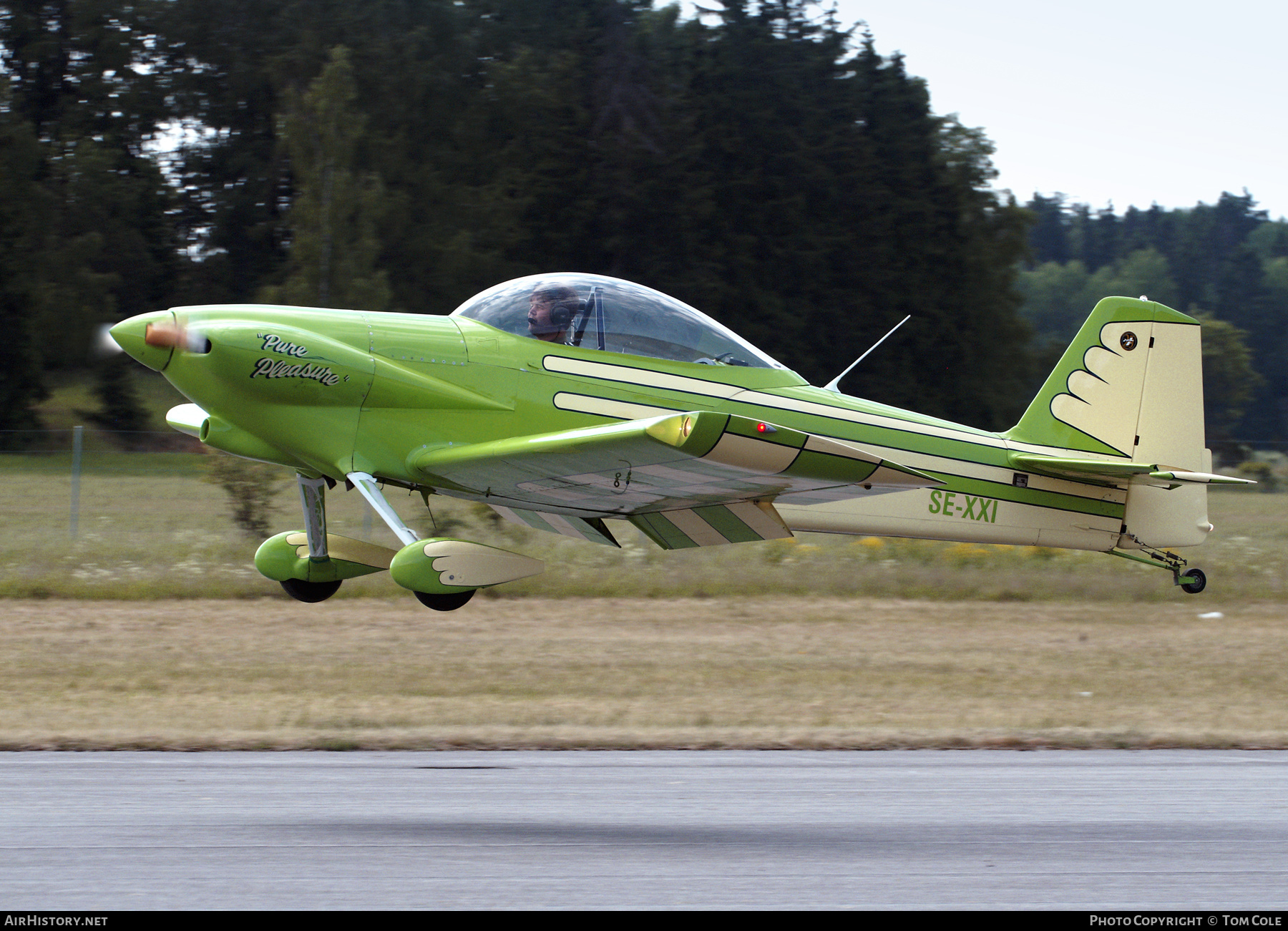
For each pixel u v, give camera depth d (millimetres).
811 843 14820
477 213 134875
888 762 19625
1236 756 20797
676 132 138000
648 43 150875
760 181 137250
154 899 12281
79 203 130750
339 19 142125
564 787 17328
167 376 23219
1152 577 44594
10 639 30016
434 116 145125
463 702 24375
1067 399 34156
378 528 48500
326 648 30141
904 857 14383
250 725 21516
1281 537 61219
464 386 24156
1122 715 24688
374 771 18078
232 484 47062
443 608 25094
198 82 145250
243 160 140625
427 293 128375
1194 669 30594
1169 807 16969
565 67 143875
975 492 32750
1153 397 34562
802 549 47938
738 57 140625
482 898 12547
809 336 136500
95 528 49469
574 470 22078
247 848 13992
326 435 23328
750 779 18141
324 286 111438
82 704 23266
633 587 40156
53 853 13648
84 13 143750
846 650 32031
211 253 143000
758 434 18250
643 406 25453
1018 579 43281
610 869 13617
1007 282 150750
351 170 126312
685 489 22359
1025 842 15125
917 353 140625
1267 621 38469
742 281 133750
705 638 33219
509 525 47844
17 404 108000
